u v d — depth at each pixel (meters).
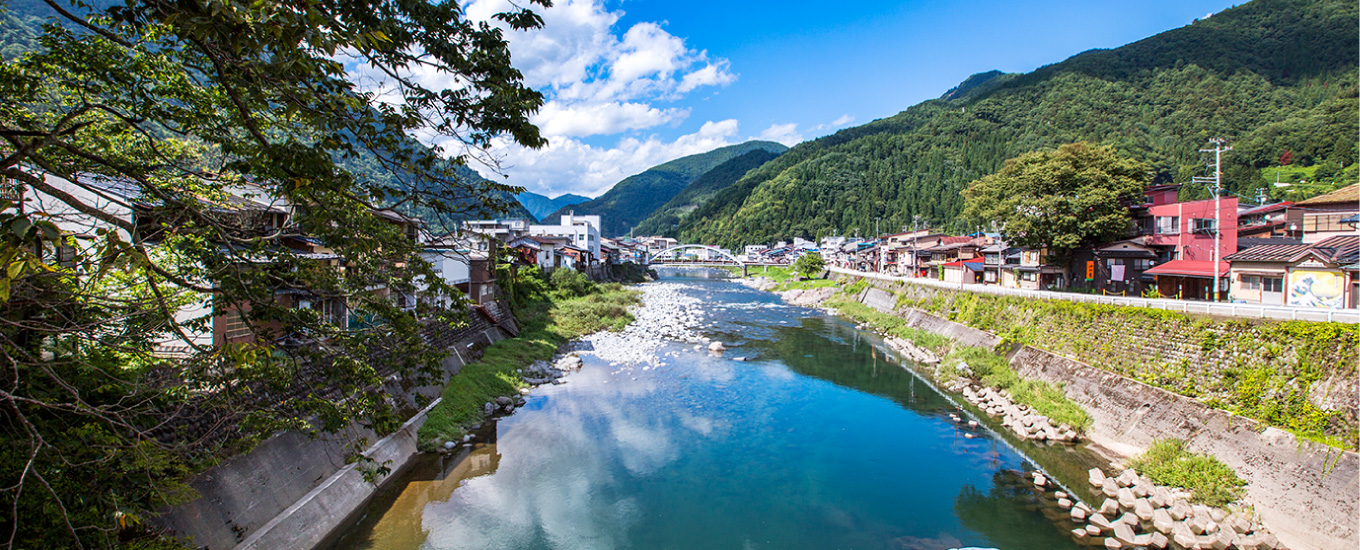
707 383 24.41
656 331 37.50
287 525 11.01
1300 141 70.50
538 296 41.16
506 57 5.93
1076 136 112.50
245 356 5.78
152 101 6.21
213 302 7.01
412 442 16.14
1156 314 17.61
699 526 13.07
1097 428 17.31
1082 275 31.69
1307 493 11.71
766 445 17.66
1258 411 13.52
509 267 35.72
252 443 10.22
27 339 7.31
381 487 14.09
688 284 84.00
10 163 4.60
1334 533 10.94
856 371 26.72
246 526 10.26
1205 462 13.57
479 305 27.05
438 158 5.91
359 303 6.93
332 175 4.95
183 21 3.58
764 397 22.48
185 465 9.15
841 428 19.06
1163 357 16.83
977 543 12.30
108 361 8.67
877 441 17.95
